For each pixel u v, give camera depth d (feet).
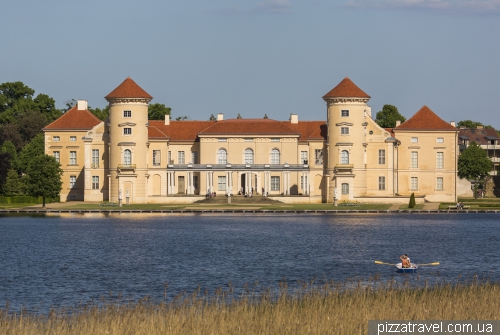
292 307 499.92
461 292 537.24
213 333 447.83
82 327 458.50
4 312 538.06
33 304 572.51
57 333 448.65
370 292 547.49
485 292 528.63
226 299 574.56
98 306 559.79
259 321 467.52
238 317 473.26
